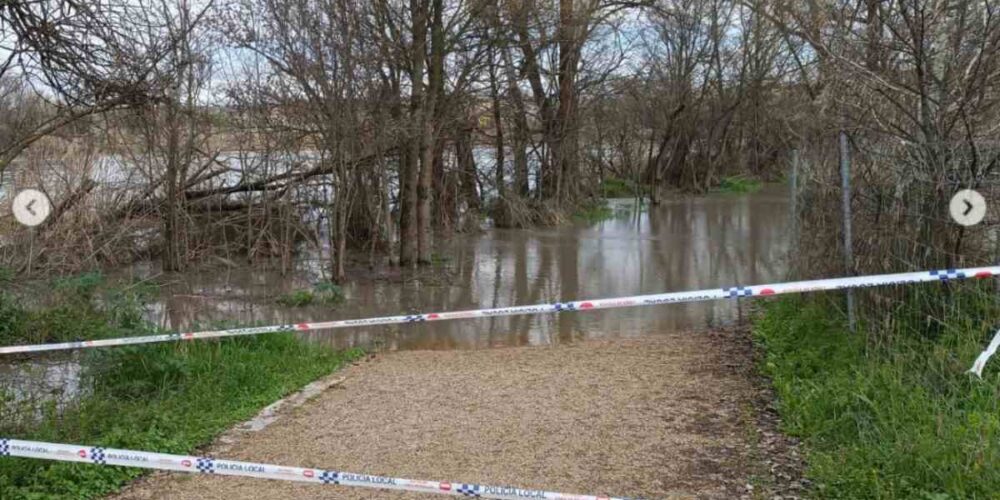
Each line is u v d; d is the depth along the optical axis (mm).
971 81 6039
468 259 17156
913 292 6469
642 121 33469
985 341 5727
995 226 6082
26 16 7969
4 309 8797
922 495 4043
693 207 29141
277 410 6414
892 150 6875
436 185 20484
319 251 16359
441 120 16906
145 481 4801
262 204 17062
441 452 5285
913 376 5465
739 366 7473
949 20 6520
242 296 13383
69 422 5637
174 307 12461
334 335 10383
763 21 29656
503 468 4949
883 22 6633
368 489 4637
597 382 7082
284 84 14539
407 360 8555
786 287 5520
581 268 15820
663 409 6141
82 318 9078
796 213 9602
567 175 25125
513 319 11242
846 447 4840
